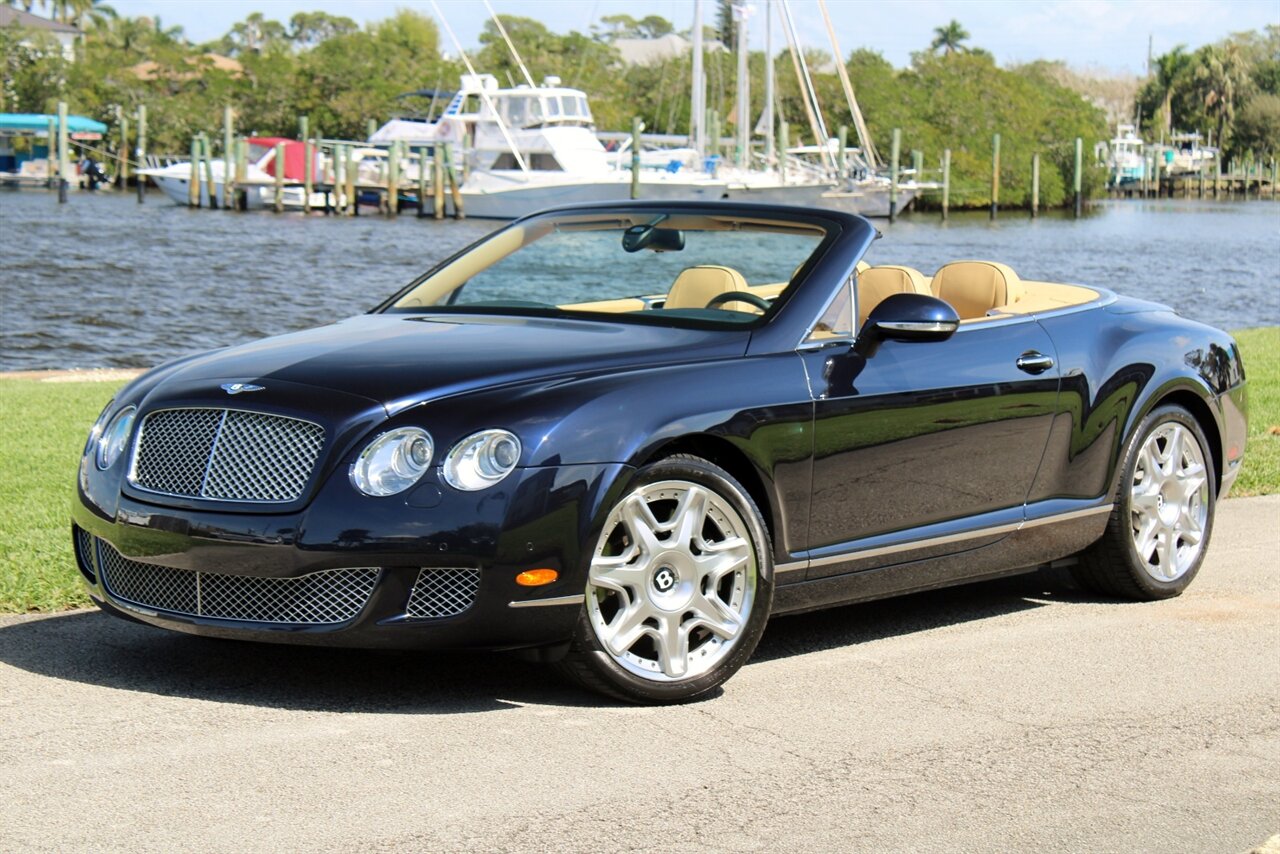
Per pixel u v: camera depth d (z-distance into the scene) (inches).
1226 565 258.4
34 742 156.9
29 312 1013.2
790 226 207.3
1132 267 1726.1
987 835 139.4
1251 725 174.1
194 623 169.8
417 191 2488.9
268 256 1566.2
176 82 4131.4
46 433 361.1
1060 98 3956.7
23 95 3708.2
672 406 173.6
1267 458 353.4
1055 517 217.5
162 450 173.5
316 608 164.2
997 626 218.2
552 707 173.2
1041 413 213.2
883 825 141.0
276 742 158.4
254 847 131.1
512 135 2217.0
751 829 138.9
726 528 178.4
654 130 3988.7
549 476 163.8
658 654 174.9
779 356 187.0
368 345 184.9
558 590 164.9
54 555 236.8
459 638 163.5
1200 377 237.1
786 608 189.8
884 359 195.2
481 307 209.2
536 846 133.3
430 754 156.2
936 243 2129.7
